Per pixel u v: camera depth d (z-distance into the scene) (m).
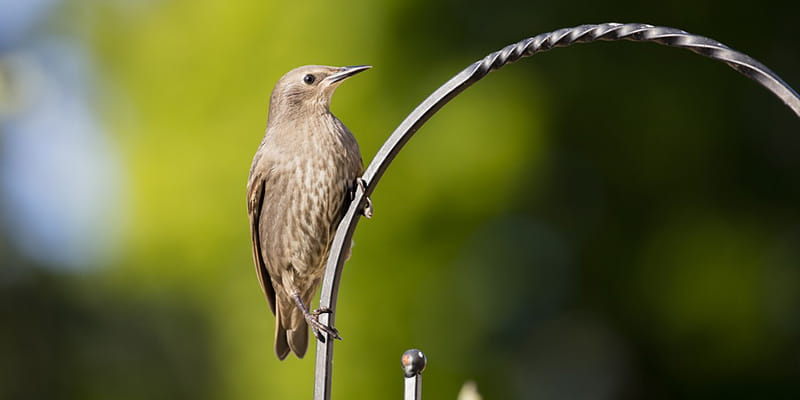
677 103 11.57
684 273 11.86
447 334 11.35
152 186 12.52
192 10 12.51
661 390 12.30
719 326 11.88
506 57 3.04
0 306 13.99
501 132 11.16
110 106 13.45
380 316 11.20
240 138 11.88
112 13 13.48
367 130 11.34
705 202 11.78
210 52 12.23
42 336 14.12
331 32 11.56
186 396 13.35
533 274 11.64
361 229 11.22
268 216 3.90
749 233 11.77
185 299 12.77
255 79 11.86
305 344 4.16
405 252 11.16
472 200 11.12
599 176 11.63
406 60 11.43
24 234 14.37
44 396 14.07
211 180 12.05
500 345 11.59
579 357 12.20
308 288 4.04
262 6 11.88
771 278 11.80
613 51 11.52
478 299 11.47
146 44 13.00
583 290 11.93
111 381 13.95
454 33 11.48
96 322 14.05
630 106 11.55
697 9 11.56
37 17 14.26
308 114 3.88
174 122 12.46
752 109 11.71
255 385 11.93
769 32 11.71
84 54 14.02
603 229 11.77
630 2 11.48
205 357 12.93
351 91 11.41
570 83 11.45
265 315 11.86
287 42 11.71
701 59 11.59
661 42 2.83
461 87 3.15
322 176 3.79
